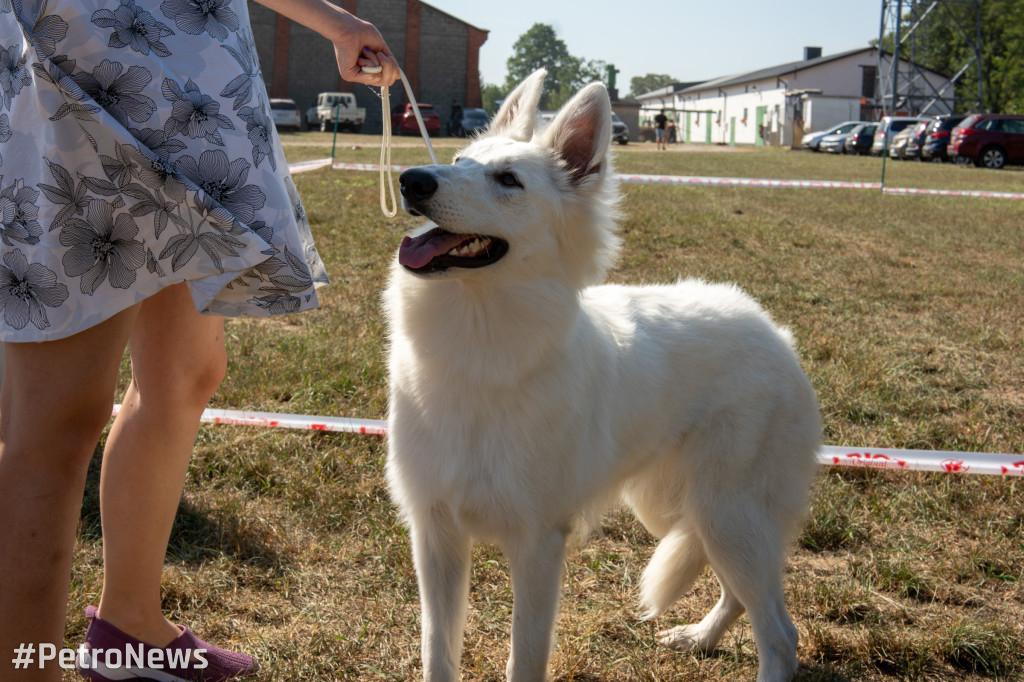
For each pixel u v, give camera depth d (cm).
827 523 395
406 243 270
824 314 749
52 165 194
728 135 7081
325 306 688
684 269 890
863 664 313
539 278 274
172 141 203
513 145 300
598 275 304
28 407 200
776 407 323
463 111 4347
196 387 248
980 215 1491
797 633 310
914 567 370
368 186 1508
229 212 206
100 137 195
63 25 193
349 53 269
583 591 351
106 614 258
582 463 280
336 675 282
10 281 198
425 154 2345
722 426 314
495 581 350
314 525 376
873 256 1040
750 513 312
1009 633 323
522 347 260
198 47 206
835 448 459
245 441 434
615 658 309
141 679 260
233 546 353
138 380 243
